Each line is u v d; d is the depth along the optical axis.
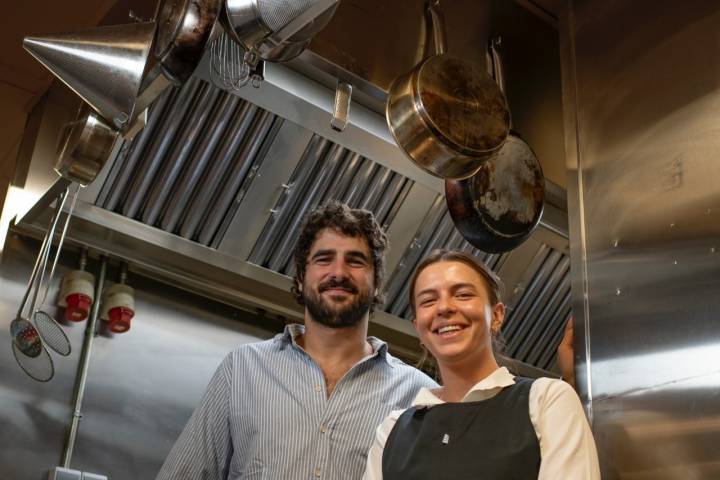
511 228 2.36
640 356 2.06
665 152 2.18
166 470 2.12
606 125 2.40
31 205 2.73
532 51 2.74
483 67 2.63
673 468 1.90
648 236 2.15
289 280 2.94
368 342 2.31
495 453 1.65
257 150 2.68
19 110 3.05
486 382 1.77
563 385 1.72
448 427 1.73
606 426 2.09
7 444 2.51
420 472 1.68
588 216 2.37
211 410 2.19
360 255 2.25
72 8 2.74
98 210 2.68
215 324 3.01
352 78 2.37
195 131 2.60
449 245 3.08
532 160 2.43
